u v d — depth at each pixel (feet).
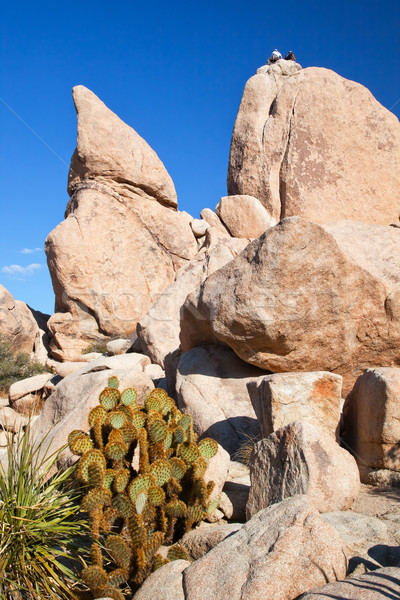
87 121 57.57
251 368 25.58
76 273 53.67
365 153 41.70
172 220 59.47
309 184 41.98
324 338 23.56
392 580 9.79
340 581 10.21
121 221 56.59
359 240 29.37
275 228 22.47
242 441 22.20
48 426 26.05
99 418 16.35
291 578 10.58
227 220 46.21
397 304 23.59
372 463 17.42
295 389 18.88
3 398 45.09
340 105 42.47
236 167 47.62
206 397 24.35
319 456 15.14
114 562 13.85
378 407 17.08
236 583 10.69
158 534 14.02
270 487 15.64
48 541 14.16
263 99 46.93
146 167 58.59
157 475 14.92
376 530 13.38
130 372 25.03
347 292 23.18
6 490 14.69
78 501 15.79
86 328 53.98
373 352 24.25
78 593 13.53
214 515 16.66
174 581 11.80
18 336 54.08
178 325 37.01
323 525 11.55
